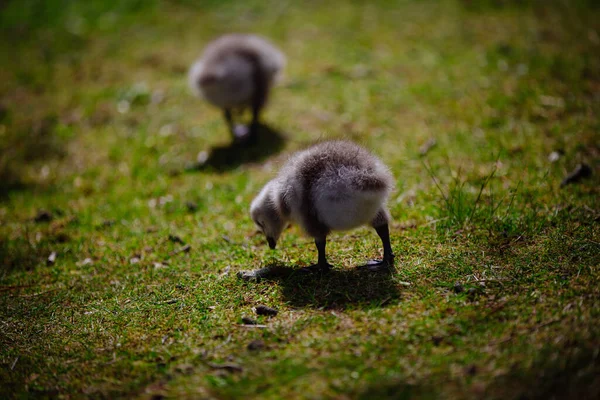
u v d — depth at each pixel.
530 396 3.75
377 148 9.17
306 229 5.63
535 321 4.47
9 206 8.85
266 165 9.25
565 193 6.91
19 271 6.95
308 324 4.85
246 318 5.07
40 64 14.27
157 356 4.73
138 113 11.51
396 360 4.22
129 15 16.31
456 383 3.92
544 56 11.41
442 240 6.15
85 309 5.79
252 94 9.85
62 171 9.83
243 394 4.04
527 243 5.86
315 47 13.48
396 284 5.35
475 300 4.93
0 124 11.58
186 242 7.19
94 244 7.43
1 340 5.35
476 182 7.63
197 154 9.91
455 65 11.73
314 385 4.04
